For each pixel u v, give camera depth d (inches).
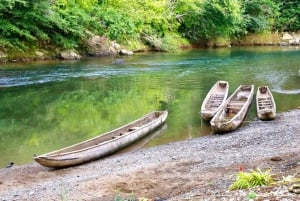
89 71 1111.0
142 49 1692.9
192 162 406.3
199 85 920.3
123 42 1627.7
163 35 1834.4
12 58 1266.0
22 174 413.4
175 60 1393.9
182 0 1916.8
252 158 392.5
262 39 2320.4
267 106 668.1
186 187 328.2
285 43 2327.8
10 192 358.3
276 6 2389.3
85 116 662.5
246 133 524.1
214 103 692.7
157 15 1812.3
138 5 1776.6
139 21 1696.6
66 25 1402.6
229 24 2118.6
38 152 488.4
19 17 1323.8
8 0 1213.1
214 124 533.3
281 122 582.9
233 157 407.5
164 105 731.4
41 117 655.1
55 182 379.9
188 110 689.6
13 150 494.9
